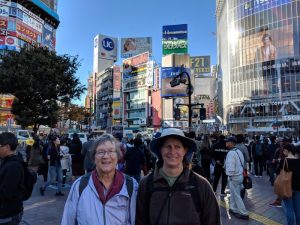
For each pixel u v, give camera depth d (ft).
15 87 86.33
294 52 209.97
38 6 244.22
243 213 24.77
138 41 345.72
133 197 9.26
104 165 9.16
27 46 94.27
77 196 9.15
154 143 9.29
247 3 236.02
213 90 342.85
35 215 25.59
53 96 89.86
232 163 25.53
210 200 8.89
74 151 39.01
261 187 39.68
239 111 234.17
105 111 368.68
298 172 19.36
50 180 34.22
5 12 210.38
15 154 12.35
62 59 90.99
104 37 406.62
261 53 224.94
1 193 11.41
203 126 51.90
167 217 8.54
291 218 19.71
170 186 8.88
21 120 92.53
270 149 47.16
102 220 8.74
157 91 284.41
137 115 309.22
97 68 403.95
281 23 217.15
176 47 274.16
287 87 209.36
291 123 198.70
